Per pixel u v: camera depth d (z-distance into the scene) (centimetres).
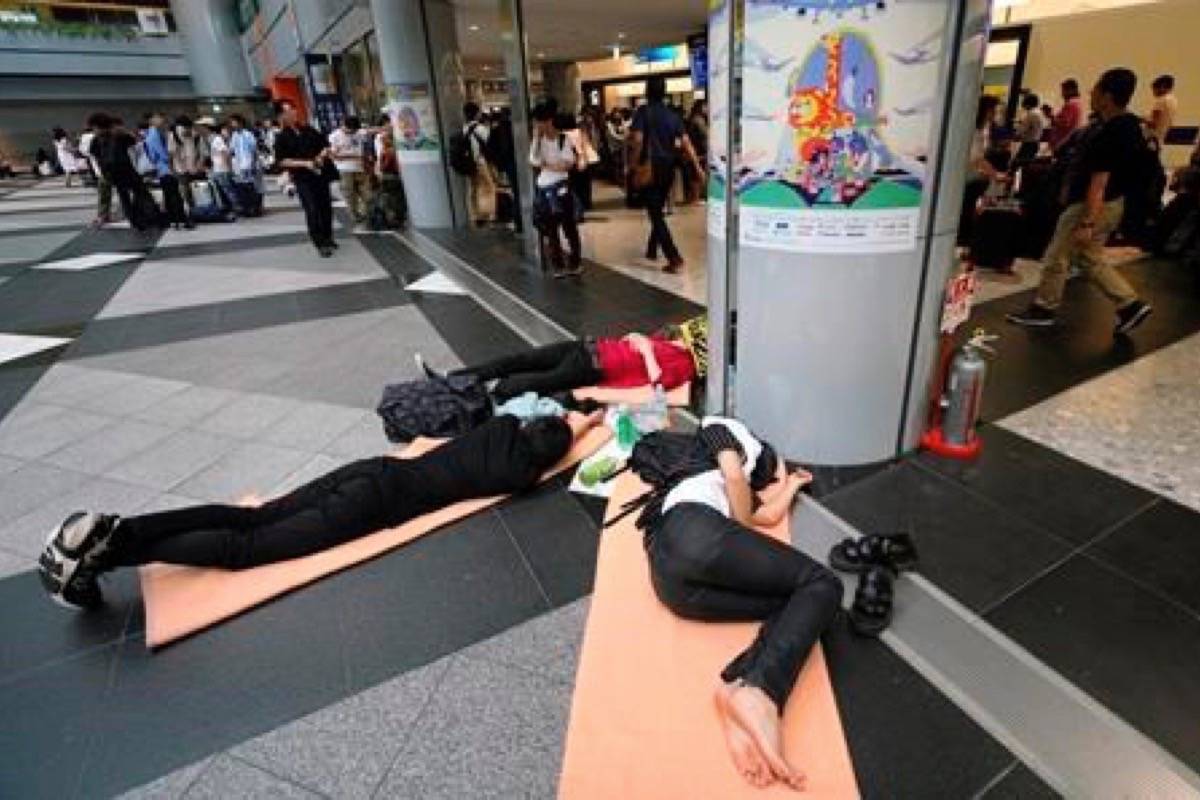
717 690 156
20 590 216
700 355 330
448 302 529
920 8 196
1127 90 342
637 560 212
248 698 172
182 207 986
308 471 283
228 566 212
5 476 289
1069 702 155
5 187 2072
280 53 2075
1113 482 239
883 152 212
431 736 158
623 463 267
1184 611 181
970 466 254
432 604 202
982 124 511
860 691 161
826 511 231
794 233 230
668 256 581
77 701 174
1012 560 203
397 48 813
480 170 900
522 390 323
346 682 175
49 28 2667
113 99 2930
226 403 356
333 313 514
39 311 554
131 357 434
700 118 961
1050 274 393
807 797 136
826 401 251
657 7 891
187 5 2788
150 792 149
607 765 145
